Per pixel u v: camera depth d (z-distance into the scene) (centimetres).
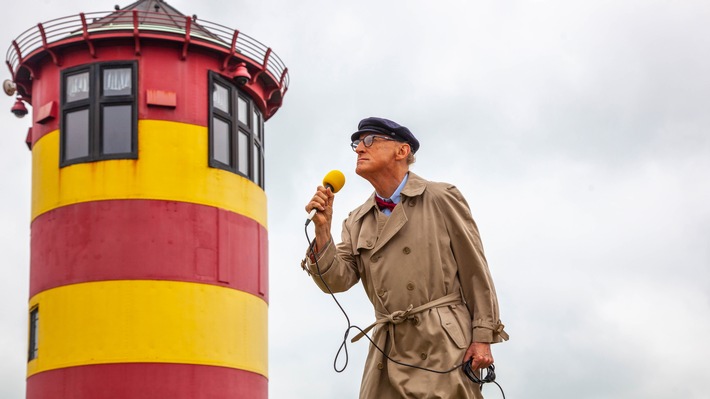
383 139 724
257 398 3066
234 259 3069
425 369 685
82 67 3039
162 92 3020
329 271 713
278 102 3425
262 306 3178
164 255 2939
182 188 2991
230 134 3147
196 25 3136
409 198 719
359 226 744
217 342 2967
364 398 715
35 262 3048
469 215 715
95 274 2908
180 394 2867
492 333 692
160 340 2881
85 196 2959
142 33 3012
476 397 698
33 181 3138
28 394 2967
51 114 3045
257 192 3234
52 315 2931
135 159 2972
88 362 2853
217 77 3127
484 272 703
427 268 702
